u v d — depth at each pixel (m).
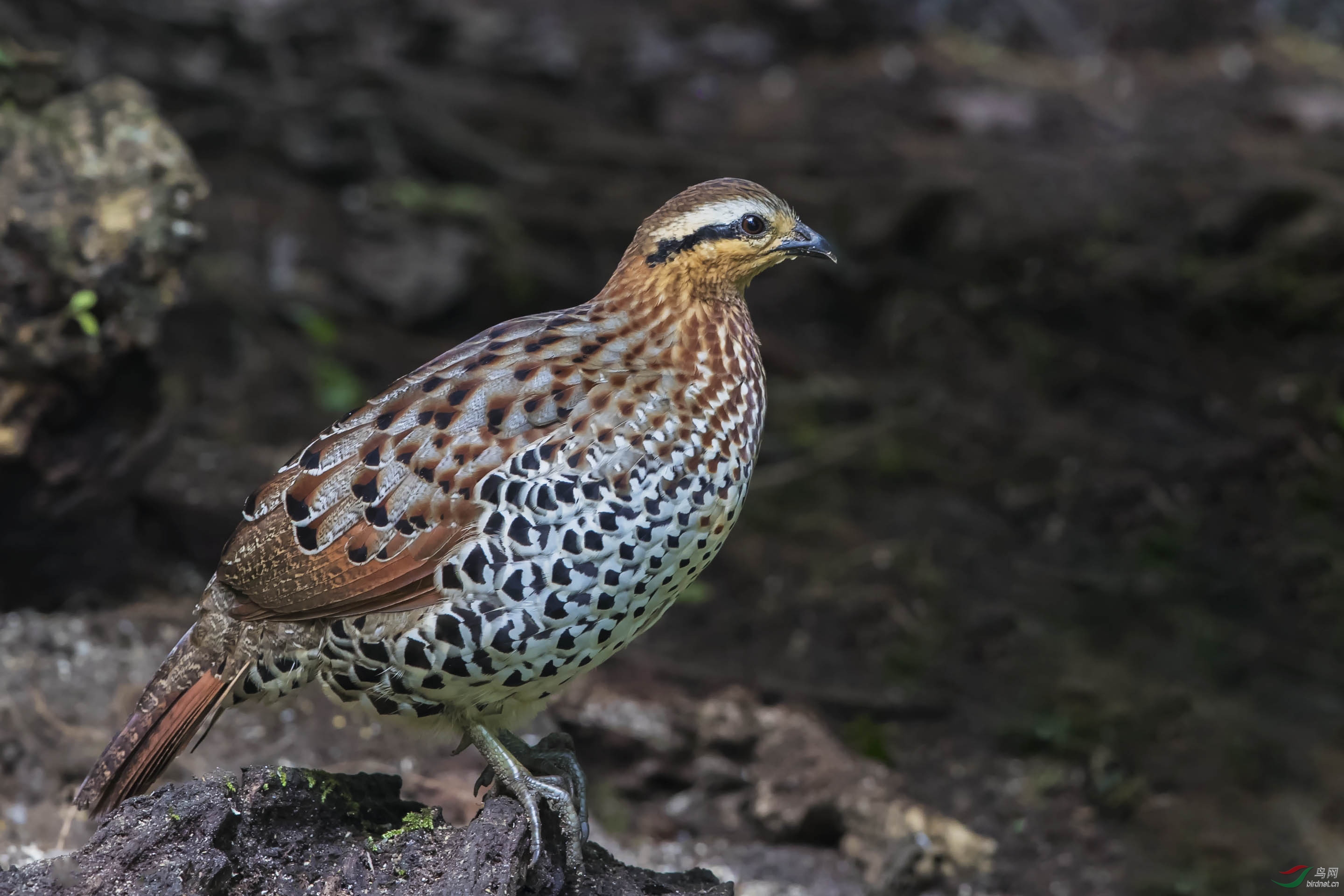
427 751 8.31
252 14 17.84
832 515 12.84
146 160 8.97
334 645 5.78
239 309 14.09
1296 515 12.64
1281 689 10.73
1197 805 9.51
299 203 15.97
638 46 20.67
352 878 5.32
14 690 8.07
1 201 8.53
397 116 17.12
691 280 6.06
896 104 19.52
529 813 5.62
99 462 9.09
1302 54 20.95
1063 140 18.45
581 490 5.57
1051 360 14.82
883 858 8.49
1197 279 15.23
